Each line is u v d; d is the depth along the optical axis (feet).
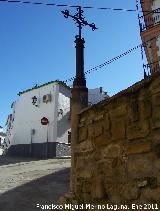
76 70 19.03
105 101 14.58
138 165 11.71
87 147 15.71
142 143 11.71
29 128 105.91
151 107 11.49
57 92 102.89
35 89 108.78
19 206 35.06
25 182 50.85
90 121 15.84
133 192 11.74
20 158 94.32
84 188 15.34
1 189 45.11
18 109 112.57
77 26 20.52
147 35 65.98
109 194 13.30
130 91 12.77
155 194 10.63
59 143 99.55
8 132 123.03
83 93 18.04
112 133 13.73
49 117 101.50
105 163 13.91
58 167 68.90
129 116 12.71
